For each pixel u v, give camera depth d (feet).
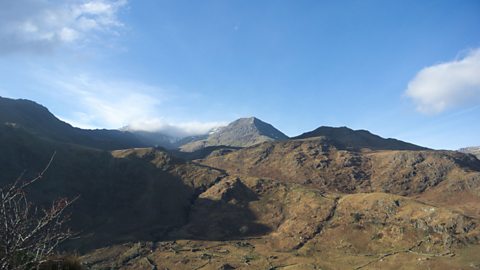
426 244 602.44
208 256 629.51
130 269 593.83
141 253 646.33
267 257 626.64
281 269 563.48
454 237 592.60
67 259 52.90
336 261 589.73
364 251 628.69
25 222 33.19
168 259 622.13
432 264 526.98
